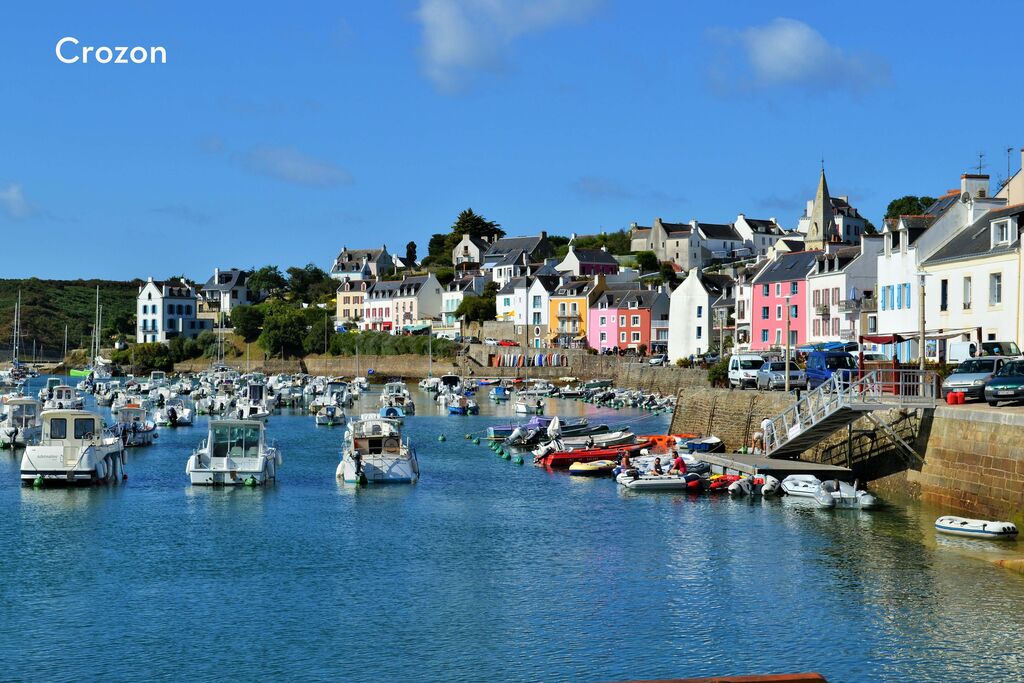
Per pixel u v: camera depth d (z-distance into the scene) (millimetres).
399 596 42312
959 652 35062
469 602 41406
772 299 135250
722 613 39438
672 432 87188
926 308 82250
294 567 46781
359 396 171875
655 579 44062
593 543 50500
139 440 92625
